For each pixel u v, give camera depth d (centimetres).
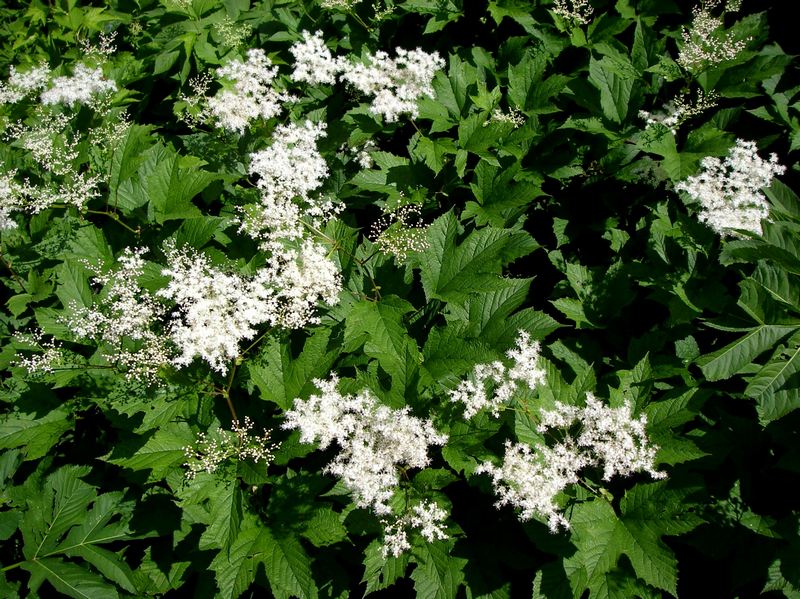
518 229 71
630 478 58
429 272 65
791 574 52
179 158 79
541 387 58
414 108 70
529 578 60
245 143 79
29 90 91
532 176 72
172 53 93
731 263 58
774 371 50
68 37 107
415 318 68
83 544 63
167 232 74
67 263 69
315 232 69
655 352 63
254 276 66
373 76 69
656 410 56
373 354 59
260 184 65
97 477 70
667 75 74
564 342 67
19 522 65
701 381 61
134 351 66
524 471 52
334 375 58
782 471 57
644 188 74
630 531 52
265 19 94
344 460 59
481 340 59
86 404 71
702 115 78
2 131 95
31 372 70
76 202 72
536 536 54
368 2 87
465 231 74
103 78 90
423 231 65
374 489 52
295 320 60
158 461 58
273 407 64
